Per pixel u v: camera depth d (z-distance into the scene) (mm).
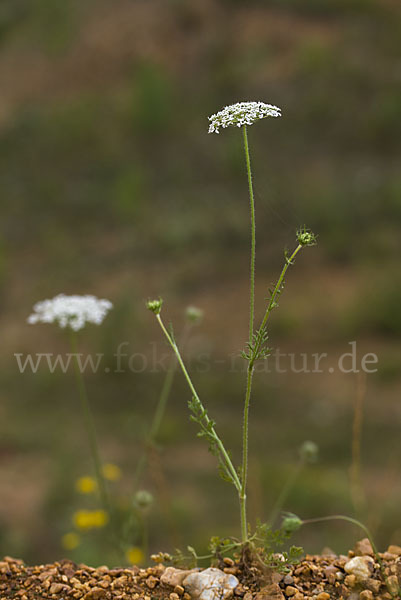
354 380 10312
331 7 22609
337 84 20094
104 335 11516
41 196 18859
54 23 24922
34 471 8258
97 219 17578
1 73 24266
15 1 27156
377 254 14203
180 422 9445
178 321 12742
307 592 2322
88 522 4500
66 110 21609
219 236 15883
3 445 8984
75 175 19609
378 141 18328
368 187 16625
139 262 15422
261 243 15430
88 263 15648
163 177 18859
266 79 20812
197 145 19609
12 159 20625
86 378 11047
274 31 22125
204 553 5965
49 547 6574
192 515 6809
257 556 2389
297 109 19719
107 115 21250
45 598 2387
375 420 9086
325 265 14211
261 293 13539
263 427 9172
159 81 20734
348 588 2344
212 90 21156
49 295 14250
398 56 20469
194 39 22922
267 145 18844
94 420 9680
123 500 6469
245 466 2385
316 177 17422
